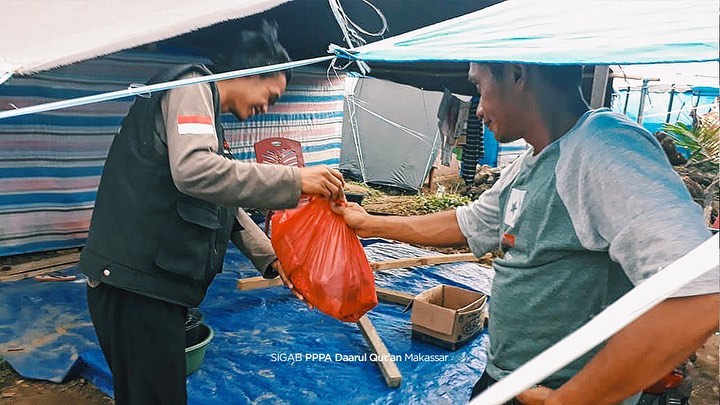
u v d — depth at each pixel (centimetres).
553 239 115
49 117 429
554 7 114
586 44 94
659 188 93
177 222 168
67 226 456
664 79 505
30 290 365
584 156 107
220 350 290
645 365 86
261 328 319
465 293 321
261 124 640
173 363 178
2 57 90
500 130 130
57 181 445
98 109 453
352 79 826
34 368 271
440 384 267
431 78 607
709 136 500
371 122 876
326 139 745
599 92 274
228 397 250
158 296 170
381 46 117
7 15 106
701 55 82
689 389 174
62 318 324
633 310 50
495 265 137
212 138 155
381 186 877
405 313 349
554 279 118
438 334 301
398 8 381
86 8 112
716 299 80
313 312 344
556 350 49
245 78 171
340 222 186
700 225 89
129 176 166
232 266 428
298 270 186
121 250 167
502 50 99
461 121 670
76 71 427
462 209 168
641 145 100
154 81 160
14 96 407
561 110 119
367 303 187
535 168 122
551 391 102
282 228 190
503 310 130
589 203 105
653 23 93
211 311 338
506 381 48
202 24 106
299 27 396
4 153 416
